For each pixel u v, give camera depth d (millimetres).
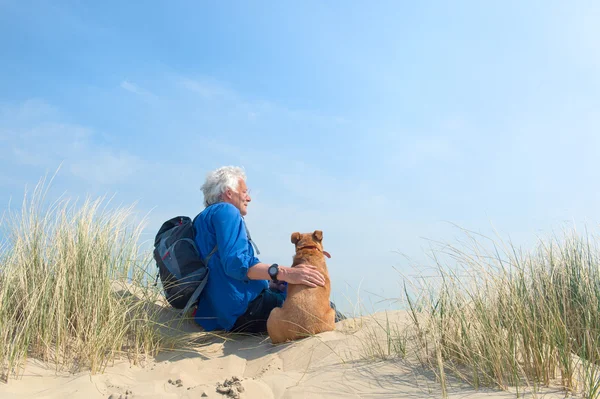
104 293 4332
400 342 3875
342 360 3725
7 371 3438
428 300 3979
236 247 4707
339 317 5176
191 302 4711
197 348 4480
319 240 4984
